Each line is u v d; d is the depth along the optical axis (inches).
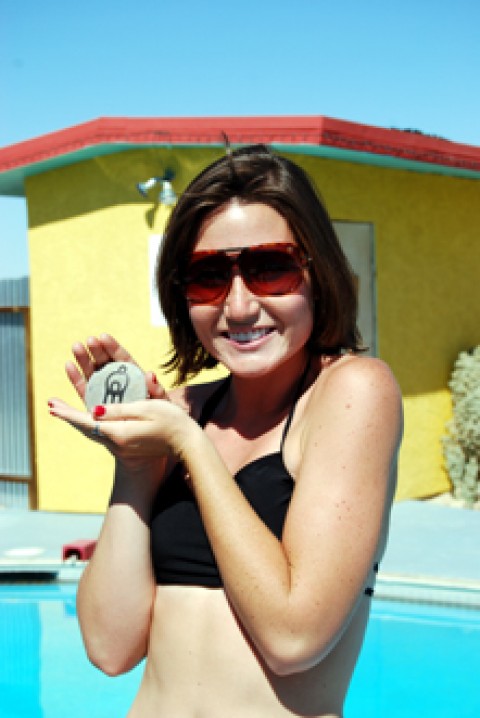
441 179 396.8
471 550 285.4
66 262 359.9
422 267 388.2
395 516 344.5
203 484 61.0
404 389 380.2
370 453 60.9
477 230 413.7
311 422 64.6
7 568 279.6
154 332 337.1
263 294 66.8
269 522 64.4
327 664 65.2
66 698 199.3
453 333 401.7
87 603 72.8
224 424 76.1
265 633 57.9
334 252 70.2
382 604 251.1
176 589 68.8
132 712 71.8
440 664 213.2
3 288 392.5
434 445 391.9
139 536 70.7
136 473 70.5
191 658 66.6
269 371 68.3
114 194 341.7
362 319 366.3
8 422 395.9
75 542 285.7
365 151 329.4
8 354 394.3
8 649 231.3
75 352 72.4
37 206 369.7
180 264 72.4
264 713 63.7
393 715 186.1
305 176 70.4
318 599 57.3
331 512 59.0
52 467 372.5
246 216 67.4
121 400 67.5
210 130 313.6
